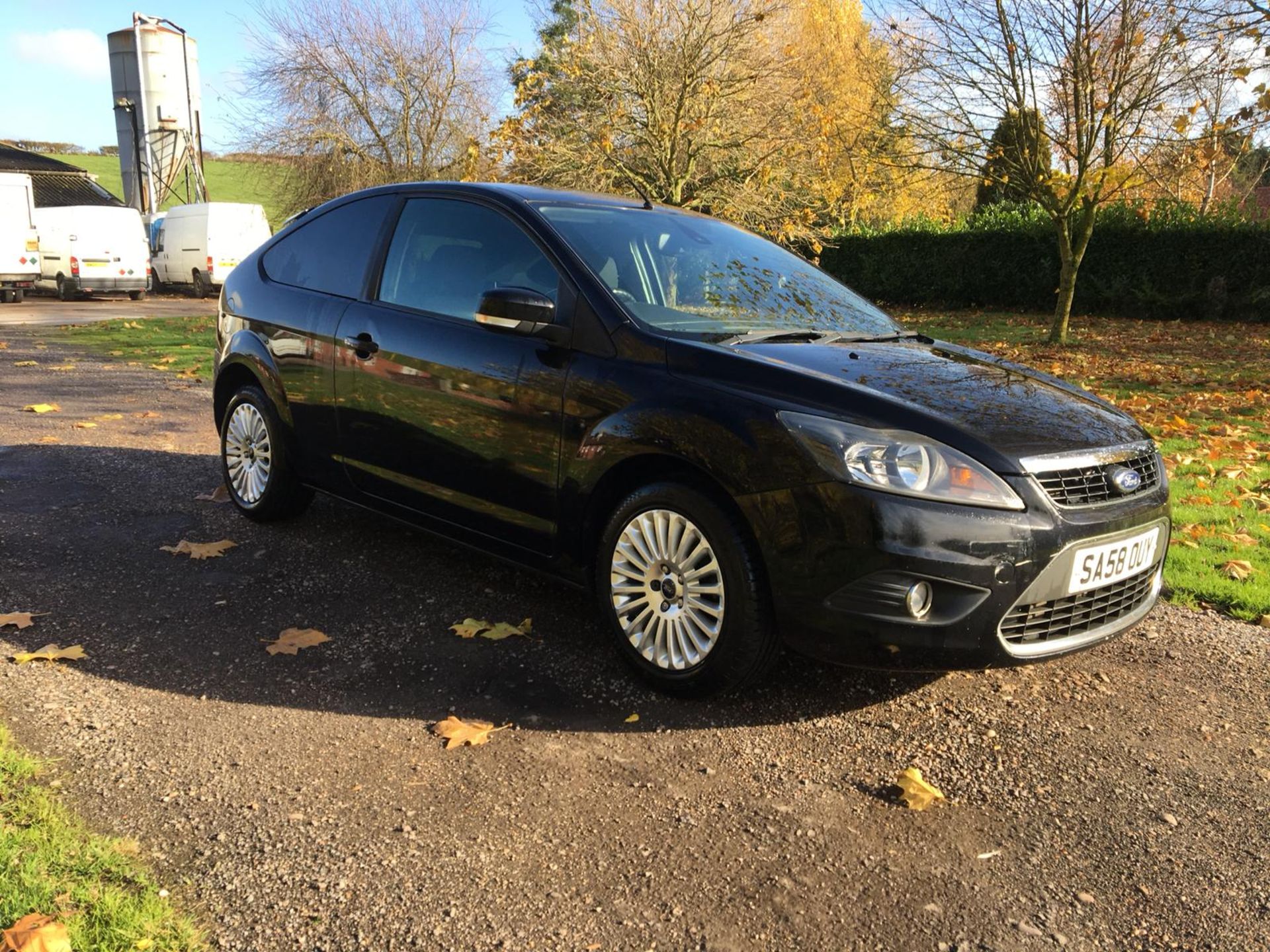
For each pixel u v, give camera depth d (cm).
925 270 2481
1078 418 329
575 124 1681
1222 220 2030
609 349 340
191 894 222
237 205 2622
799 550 289
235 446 508
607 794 271
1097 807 274
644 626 334
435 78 2642
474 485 376
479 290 386
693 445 308
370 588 416
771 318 389
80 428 726
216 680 327
